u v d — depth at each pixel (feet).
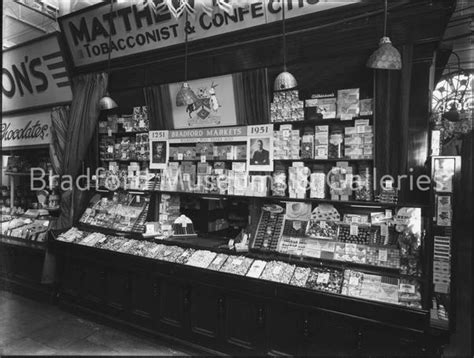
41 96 15.85
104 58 13.80
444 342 7.54
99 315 12.75
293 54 10.11
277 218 11.05
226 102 11.34
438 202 8.04
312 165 10.76
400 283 8.43
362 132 9.53
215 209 13.87
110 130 14.26
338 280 9.01
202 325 10.62
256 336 9.73
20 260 15.44
